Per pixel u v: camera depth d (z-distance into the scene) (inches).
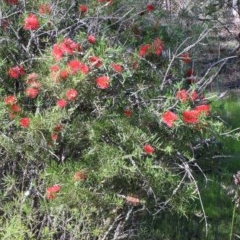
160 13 194.4
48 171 149.6
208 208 205.9
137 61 162.2
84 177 148.0
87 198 148.6
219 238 194.7
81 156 154.9
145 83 164.1
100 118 153.6
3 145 152.1
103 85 148.9
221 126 159.3
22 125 147.6
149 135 155.3
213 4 268.5
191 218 197.2
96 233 151.1
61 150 155.6
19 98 156.8
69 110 150.0
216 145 183.0
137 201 150.0
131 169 146.6
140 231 168.4
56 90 151.0
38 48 160.9
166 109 154.1
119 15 184.2
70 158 155.3
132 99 159.9
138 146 149.1
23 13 165.9
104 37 164.9
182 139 158.4
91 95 152.9
